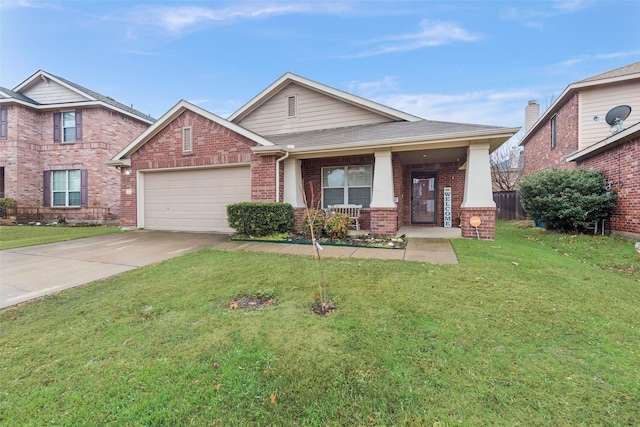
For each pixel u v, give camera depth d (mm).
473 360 2322
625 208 7641
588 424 1720
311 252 6117
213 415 1838
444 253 5746
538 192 9141
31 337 2848
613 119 8438
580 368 2215
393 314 3111
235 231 9078
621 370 2191
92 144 14273
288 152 8398
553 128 13312
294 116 11656
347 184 9836
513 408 1840
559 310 3186
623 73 10508
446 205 10930
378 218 7973
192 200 9688
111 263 5570
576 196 8281
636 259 5789
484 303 3352
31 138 14422
